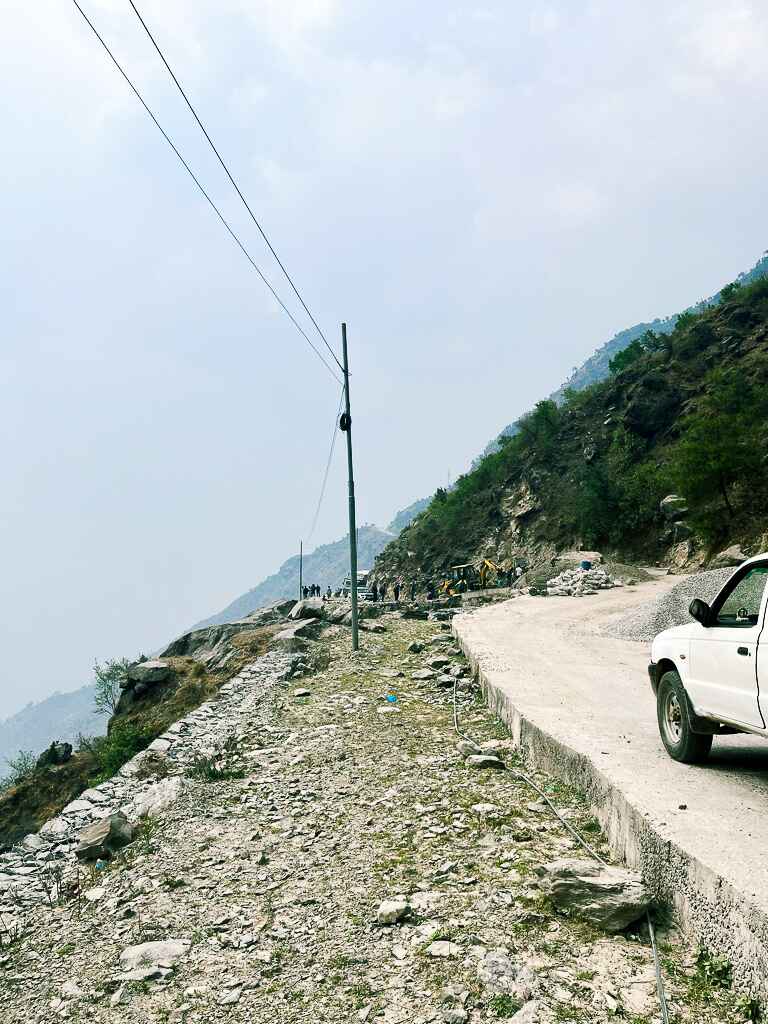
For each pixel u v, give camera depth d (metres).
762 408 60.97
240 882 6.62
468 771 9.25
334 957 5.00
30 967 5.60
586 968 4.47
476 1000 4.21
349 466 21.95
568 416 96.00
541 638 19.84
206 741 12.79
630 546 65.12
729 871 4.46
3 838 30.59
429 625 28.05
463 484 108.75
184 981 4.96
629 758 7.48
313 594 56.81
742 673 6.16
